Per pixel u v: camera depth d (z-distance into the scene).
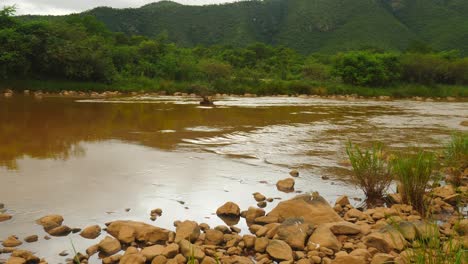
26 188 5.73
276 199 5.66
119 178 6.35
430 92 38.12
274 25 125.69
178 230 4.29
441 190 6.01
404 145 9.74
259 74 45.41
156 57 41.84
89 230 4.31
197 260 3.71
